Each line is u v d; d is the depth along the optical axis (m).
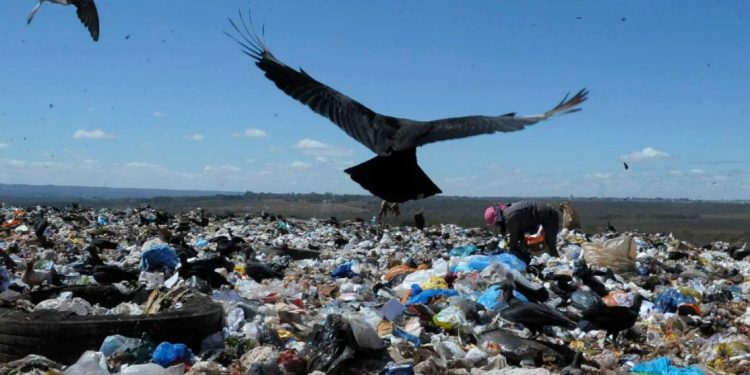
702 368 8.43
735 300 14.66
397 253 19.05
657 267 18.16
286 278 14.22
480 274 13.02
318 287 13.13
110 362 7.46
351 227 29.08
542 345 8.87
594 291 14.12
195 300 9.20
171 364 7.64
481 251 18.19
